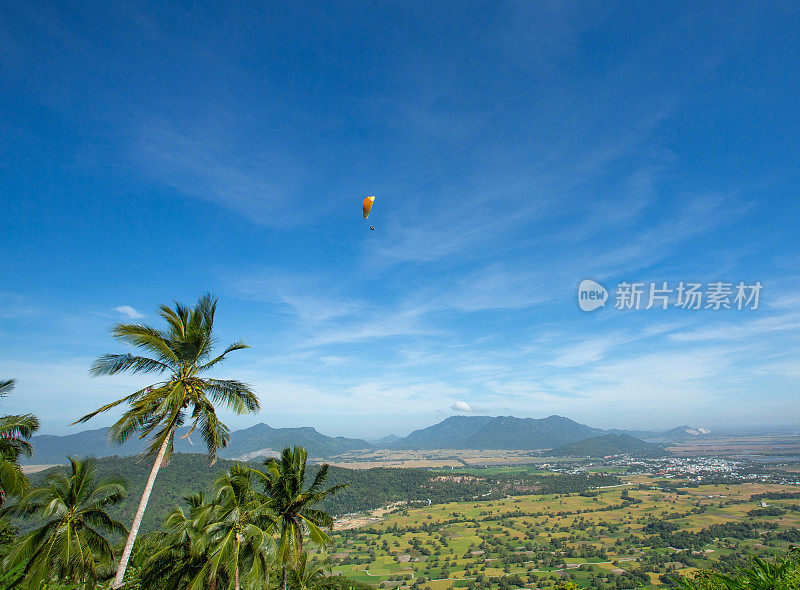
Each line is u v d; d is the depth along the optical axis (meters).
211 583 22.42
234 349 20.80
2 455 20.80
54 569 20.47
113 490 24.72
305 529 25.44
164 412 18.28
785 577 7.38
